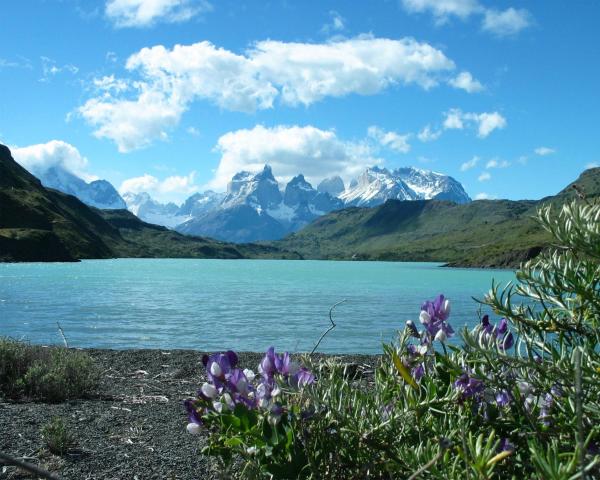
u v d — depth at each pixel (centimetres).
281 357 271
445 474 205
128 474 512
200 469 525
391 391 289
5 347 931
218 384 263
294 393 264
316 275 10162
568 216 221
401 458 237
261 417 255
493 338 248
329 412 261
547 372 231
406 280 8281
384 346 300
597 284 239
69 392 882
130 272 9706
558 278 245
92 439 626
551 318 252
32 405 803
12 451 565
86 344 1997
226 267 14788
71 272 9106
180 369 1239
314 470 246
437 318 289
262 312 3375
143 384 1048
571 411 228
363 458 257
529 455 241
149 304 3853
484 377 249
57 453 566
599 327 244
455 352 277
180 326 2605
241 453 259
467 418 259
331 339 2177
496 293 263
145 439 632
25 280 6706
